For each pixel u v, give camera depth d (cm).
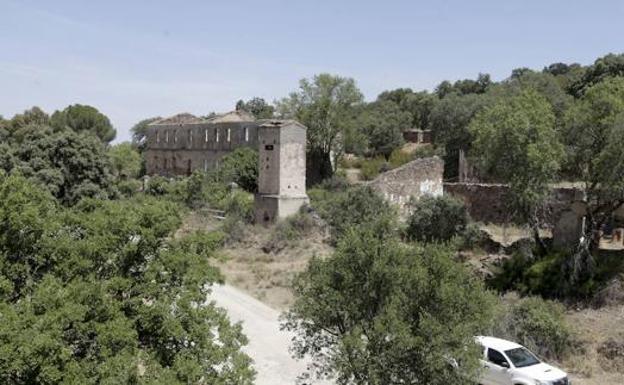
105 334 1280
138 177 8881
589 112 3038
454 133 6869
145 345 1466
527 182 3103
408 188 4881
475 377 1541
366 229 1752
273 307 3105
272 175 4597
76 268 1454
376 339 1512
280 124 4578
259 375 2191
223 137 7644
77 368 1202
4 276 1354
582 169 3131
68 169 4612
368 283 1641
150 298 1508
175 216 1656
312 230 4234
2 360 1103
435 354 1471
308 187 6519
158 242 1580
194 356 1434
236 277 3600
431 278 1600
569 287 2877
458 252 3644
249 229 4422
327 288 1653
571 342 2366
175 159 8356
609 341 2320
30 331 1156
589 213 3092
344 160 8162
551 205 3909
